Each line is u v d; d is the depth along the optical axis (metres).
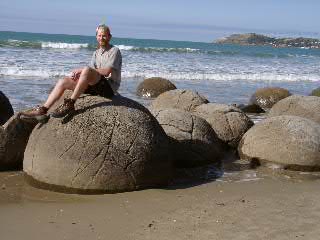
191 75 16.59
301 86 16.66
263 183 4.91
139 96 11.84
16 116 4.96
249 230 3.51
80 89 4.37
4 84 11.78
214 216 3.82
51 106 4.53
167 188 4.58
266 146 5.55
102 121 4.36
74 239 3.36
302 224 3.64
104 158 4.25
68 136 4.29
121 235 3.42
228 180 4.99
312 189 4.72
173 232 3.47
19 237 3.38
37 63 15.66
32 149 4.46
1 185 4.51
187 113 5.79
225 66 20.44
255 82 16.91
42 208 3.95
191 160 5.43
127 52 24.52
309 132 5.51
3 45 21.52
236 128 6.32
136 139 4.38
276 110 7.56
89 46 23.97
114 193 4.30
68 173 4.24
